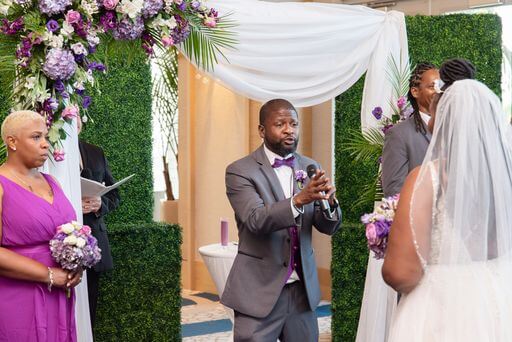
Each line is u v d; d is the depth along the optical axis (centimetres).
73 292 368
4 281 348
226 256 532
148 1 407
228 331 724
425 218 257
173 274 589
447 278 255
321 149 860
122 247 564
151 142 612
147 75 606
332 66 545
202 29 450
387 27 564
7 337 347
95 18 399
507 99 747
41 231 353
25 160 360
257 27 510
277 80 527
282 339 402
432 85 432
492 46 671
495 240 259
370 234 303
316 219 396
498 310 254
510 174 262
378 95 560
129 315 569
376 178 588
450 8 746
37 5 383
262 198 391
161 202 1012
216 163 914
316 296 395
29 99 381
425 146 433
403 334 256
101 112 584
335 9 547
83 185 447
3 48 391
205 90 928
